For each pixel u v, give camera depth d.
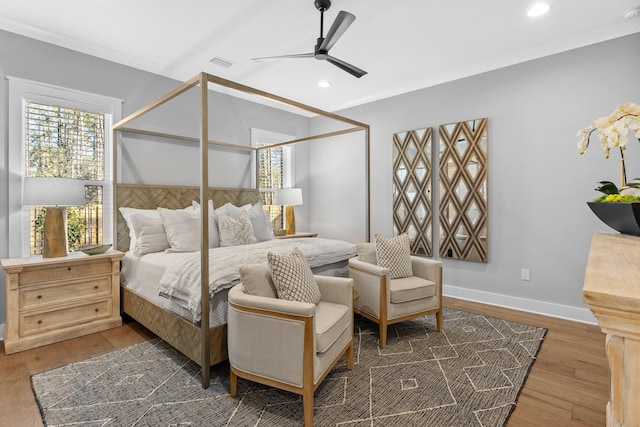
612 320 0.45
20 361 2.40
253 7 2.64
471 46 3.30
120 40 3.17
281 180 5.36
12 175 2.87
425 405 1.90
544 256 3.39
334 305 2.29
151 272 2.77
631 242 0.90
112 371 2.27
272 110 5.16
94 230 3.39
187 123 4.09
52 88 3.06
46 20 2.82
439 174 4.09
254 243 3.63
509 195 3.59
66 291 2.80
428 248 4.20
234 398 1.97
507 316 3.35
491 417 1.79
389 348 2.64
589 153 3.13
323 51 2.58
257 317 1.83
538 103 3.39
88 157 3.34
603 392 2.02
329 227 5.43
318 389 2.07
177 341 2.33
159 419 1.78
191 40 3.18
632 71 2.91
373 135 4.80
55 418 1.78
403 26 2.91
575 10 2.67
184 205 3.96
